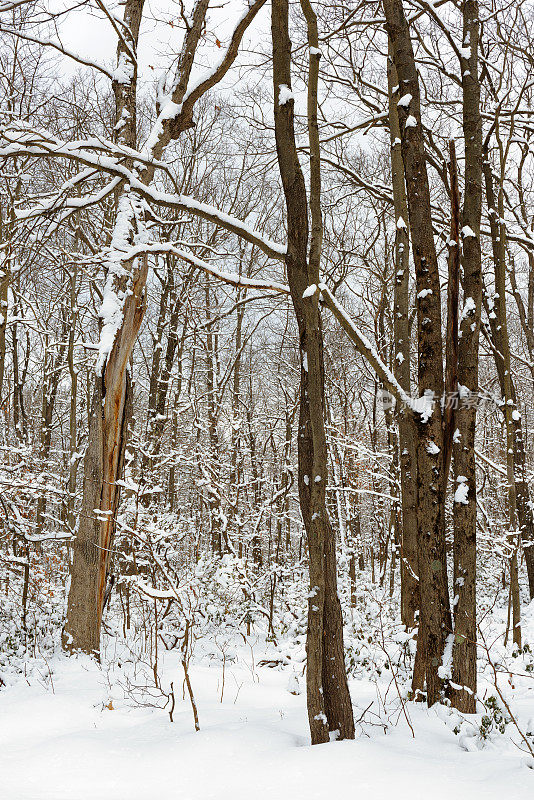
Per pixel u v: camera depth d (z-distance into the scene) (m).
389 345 15.47
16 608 8.68
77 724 4.96
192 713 5.05
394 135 8.24
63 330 16.44
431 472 5.08
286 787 3.32
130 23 9.55
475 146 5.74
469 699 4.72
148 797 3.42
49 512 12.71
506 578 12.48
